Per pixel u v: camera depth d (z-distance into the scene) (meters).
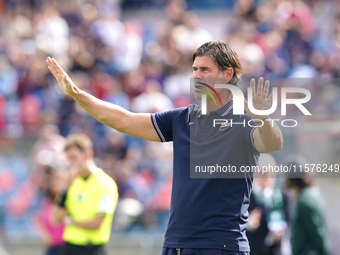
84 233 18.20
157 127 10.95
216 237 9.80
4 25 46.91
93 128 30.91
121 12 50.12
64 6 47.16
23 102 36.34
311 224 18.27
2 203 28.66
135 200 27.23
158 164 28.70
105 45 42.62
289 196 19.36
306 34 42.50
